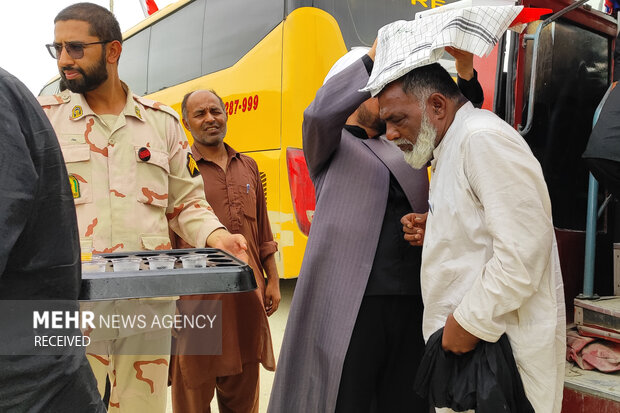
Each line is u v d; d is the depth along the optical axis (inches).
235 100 190.4
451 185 55.8
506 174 51.0
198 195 77.9
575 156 88.4
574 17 86.4
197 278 46.8
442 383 54.1
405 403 71.6
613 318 73.6
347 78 67.9
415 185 72.7
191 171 77.9
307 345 71.0
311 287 71.0
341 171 73.0
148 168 71.9
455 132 56.4
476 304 50.8
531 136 81.4
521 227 50.0
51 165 37.9
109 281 44.4
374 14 175.5
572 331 79.3
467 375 52.6
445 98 58.2
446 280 55.9
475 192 53.9
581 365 73.5
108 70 69.3
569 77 87.7
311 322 71.0
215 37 204.2
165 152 74.3
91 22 66.2
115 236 68.4
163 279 46.0
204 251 61.2
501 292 49.5
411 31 58.1
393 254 71.1
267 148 174.4
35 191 35.1
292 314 71.2
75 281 40.3
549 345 52.3
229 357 81.7
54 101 69.8
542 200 52.7
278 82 171.2
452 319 52.8
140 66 256.8
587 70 91.0
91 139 69.0
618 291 86.4
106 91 70.6
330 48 167.2
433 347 55.5
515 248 49.3
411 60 55.1
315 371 70.4
